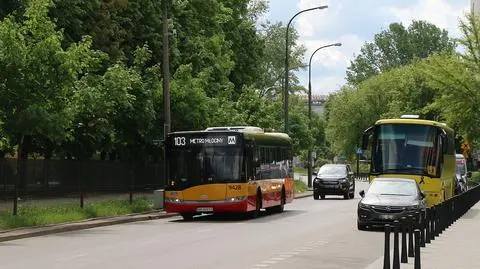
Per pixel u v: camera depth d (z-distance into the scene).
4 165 26.39
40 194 27.78
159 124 39.34
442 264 14.98
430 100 78.94
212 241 20.17
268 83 86.44
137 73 37.06
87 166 30.75
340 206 38.84
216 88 48.31
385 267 12.64
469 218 29.92
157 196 33.22
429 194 29.31
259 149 30.33
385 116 82.56
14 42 23.80
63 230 23.59
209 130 29.33
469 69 55.25
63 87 24.81
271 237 21.47
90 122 33.31
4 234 21.05
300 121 64.56
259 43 62.97
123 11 42.72
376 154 30.02
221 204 28.09
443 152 29.62
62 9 35.16
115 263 15.16
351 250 18.08
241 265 14.90
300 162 143.12
